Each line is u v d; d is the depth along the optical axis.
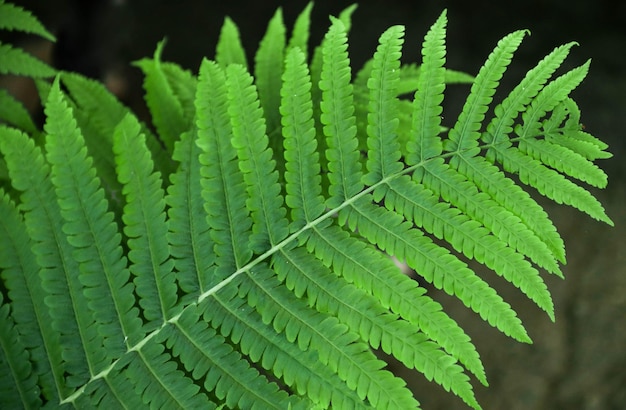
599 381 1.04
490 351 1.08
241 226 0.58
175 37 1.41
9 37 1.29
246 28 1.43
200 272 0.58
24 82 1.23
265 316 0.57
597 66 1.28
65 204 0.56
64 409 0.57
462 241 0.58
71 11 1.36
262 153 0.58
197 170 0.58
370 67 0.74
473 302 0.57
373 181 0.60
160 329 0.58
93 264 0.57
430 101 0.60
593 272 1.10
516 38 0.60
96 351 0.57
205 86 0.57
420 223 0.59
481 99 0.60
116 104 0.70
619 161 1.18
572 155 0.60
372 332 0.57
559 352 1.06
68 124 0.56
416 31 1.39
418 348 0.56
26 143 0.56
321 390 0.56
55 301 0.56
